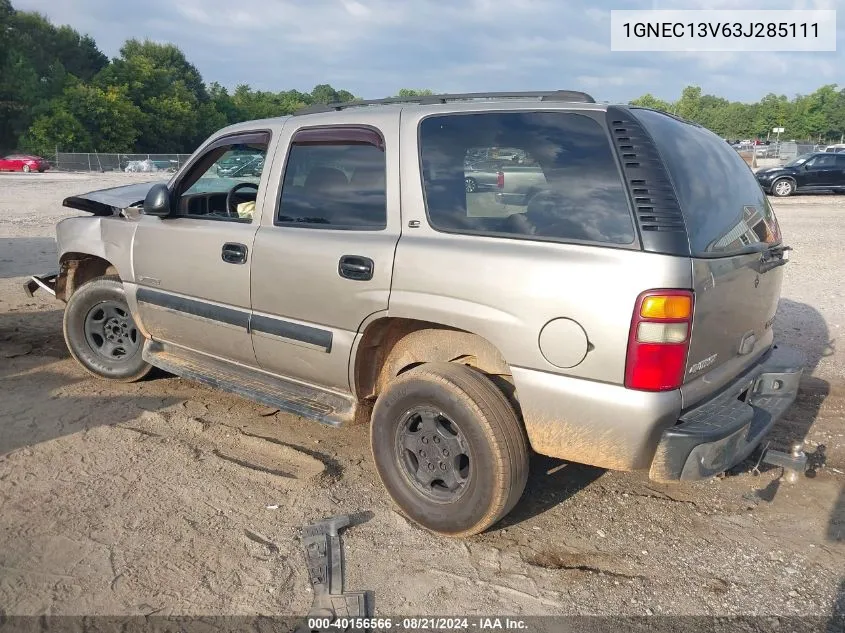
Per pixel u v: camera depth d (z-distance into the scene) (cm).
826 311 738
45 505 342
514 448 294
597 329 266
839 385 517
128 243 457
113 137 5841
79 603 274
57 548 308
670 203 264
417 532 327
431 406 312
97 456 396
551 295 275
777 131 6475
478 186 306
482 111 314
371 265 326
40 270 933
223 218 408
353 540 320
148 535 319
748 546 317
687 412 279
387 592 285
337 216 351
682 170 283
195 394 494
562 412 280
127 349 502
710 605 278
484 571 299
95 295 494
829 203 1961
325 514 340
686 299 259
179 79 7638
